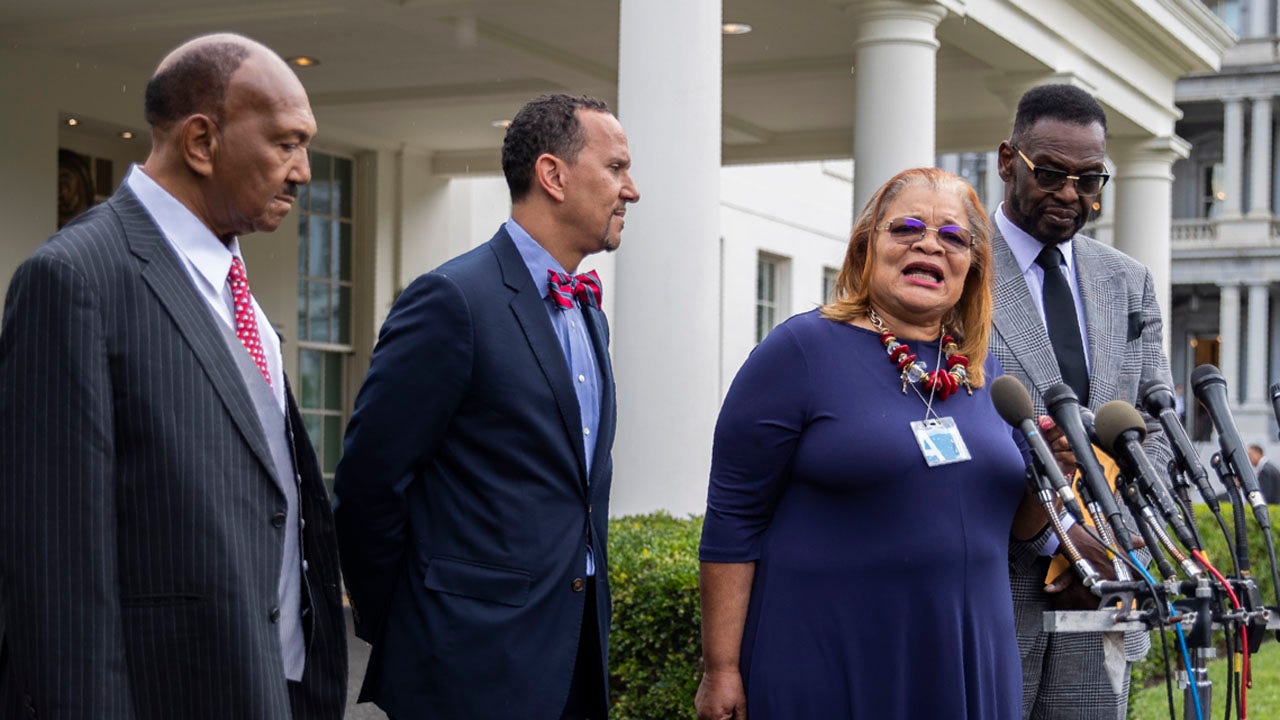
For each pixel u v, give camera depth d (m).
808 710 2.70
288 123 2.39
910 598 2.68
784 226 16.33
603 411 3.20
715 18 6.16
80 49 9.30
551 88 10.38
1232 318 44.12
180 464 2.25
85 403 2.17
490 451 2.97
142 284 2.29
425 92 10.65
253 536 2.33
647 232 6.07
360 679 6.27
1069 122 3.23
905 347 2.77
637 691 4.78
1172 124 11.77
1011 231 3.34
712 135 6.12
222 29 8.82
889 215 2.82
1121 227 11.92
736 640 2.83
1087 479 2.46
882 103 7.49
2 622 2.24
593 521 3.10
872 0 7.44
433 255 12.65
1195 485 2.58
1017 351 3.22
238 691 2.26
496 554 2.95
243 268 2.54
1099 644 3.15
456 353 2.94
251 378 2.45
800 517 2.76
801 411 2.75
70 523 2.13
